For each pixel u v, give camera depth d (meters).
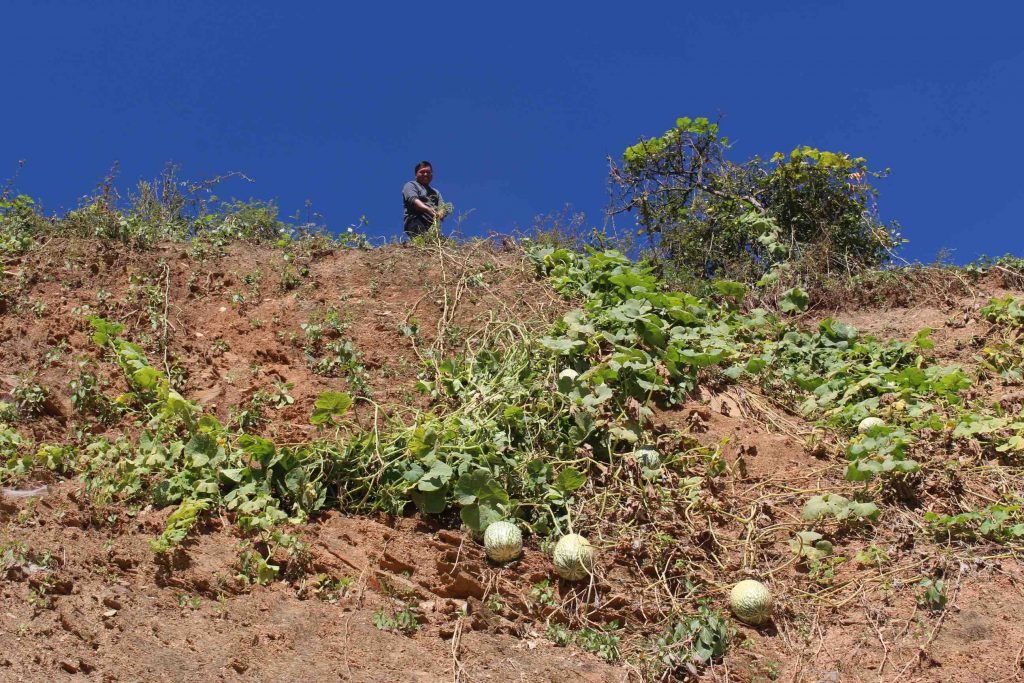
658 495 7.79
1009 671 6.41
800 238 13.68
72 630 5.62
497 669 6.16
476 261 11.38
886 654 6.59
